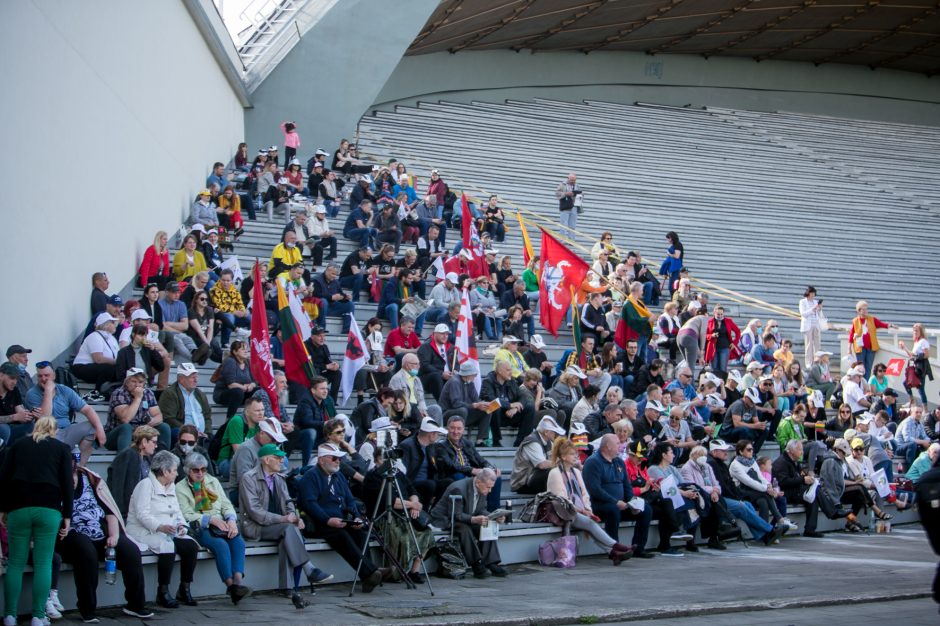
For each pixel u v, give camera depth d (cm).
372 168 2856
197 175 2350
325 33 3028
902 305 2895
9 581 894
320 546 1141
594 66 4847
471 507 1230
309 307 1772
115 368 1359
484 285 2009
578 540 1382
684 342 2002
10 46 1234
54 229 1377
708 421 1794
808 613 1059
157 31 1964
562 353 2000
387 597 1074
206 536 1042
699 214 3256
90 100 1548
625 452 1452
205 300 1584
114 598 1020
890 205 3716
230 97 2777
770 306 2569
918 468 1870
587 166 3519
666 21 4553
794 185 3756
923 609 1093
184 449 1140
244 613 980
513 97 4578
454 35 4000
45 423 916
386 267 2036
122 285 1712
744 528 1566
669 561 1366
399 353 1666
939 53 5338
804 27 4888
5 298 1209
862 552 1498
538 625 967
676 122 4353
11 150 1232
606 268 2322
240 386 1363
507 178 3272
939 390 2375
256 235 2262
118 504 1027
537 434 1419
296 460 1352
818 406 1917
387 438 1250
